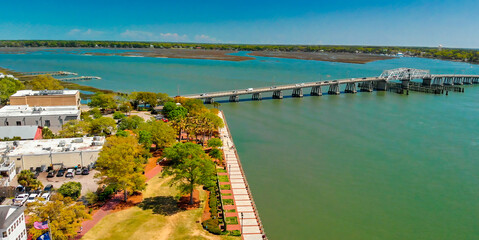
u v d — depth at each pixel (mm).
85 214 77938
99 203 93625
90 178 107375
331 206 103625
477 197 110875
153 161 124688
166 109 186000
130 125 155875
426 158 141500
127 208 91938
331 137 167750
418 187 116688
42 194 92375
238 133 172125
